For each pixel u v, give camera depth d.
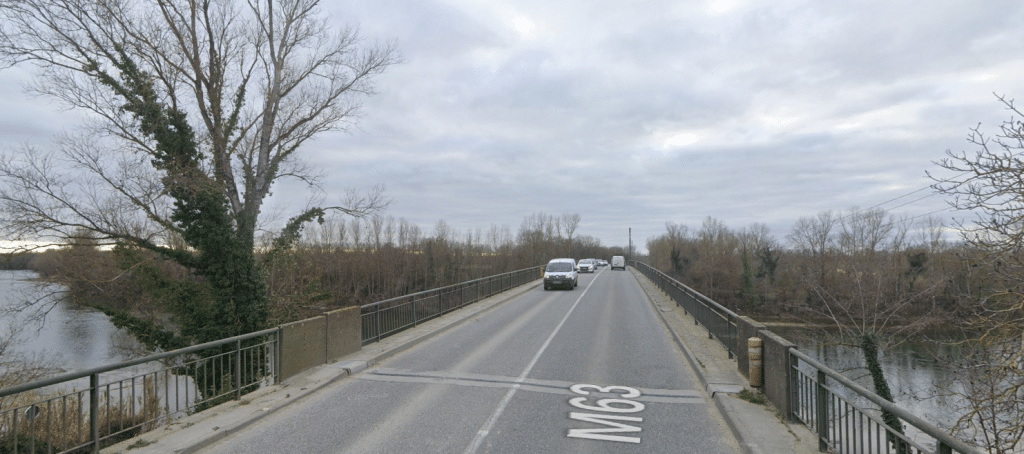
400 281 56.47
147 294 19.00
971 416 7.10
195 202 16.45
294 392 7.81
